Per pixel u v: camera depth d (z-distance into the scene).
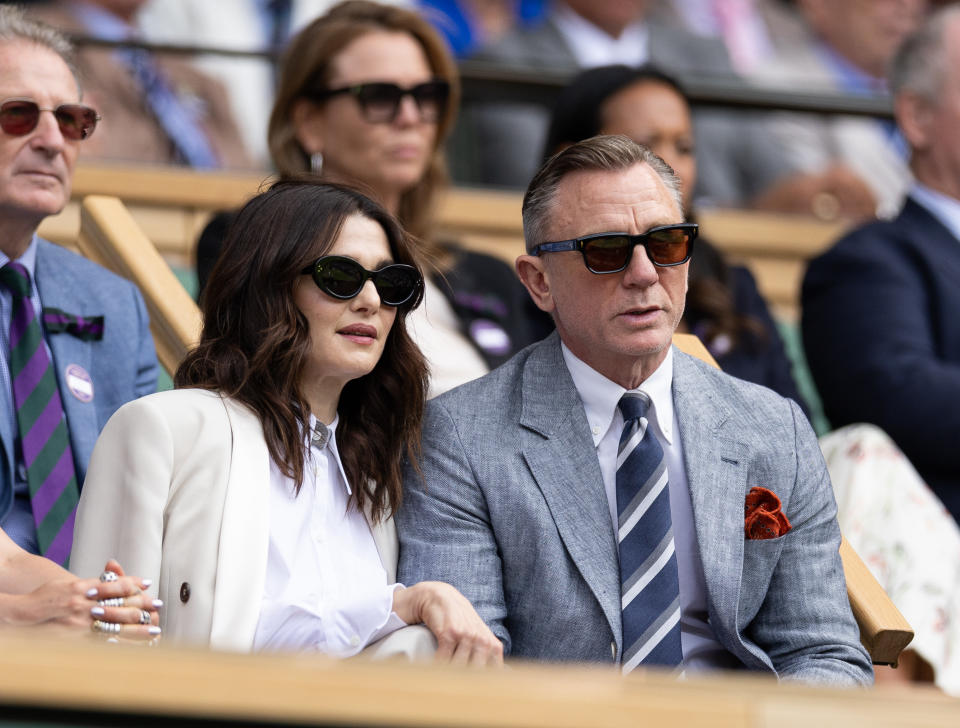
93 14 18.61
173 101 18.77
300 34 15.81
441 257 15.23
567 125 16.47
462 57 20.95
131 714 4.95
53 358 12.20
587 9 21.55
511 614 10.26
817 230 20.69
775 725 4.99
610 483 10.48
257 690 4.94
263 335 10.00
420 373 10.63
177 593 9.35
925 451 15.47
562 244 10.52
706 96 21.86
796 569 10.55
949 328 16.42
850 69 22.66
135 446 9.59
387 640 9.38
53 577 9.41
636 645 9.95
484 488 10.34
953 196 17.16
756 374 15.80
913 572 13.29
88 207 14.23
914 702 5.16
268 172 19.23
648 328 10.33
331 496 10.19
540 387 10.74
